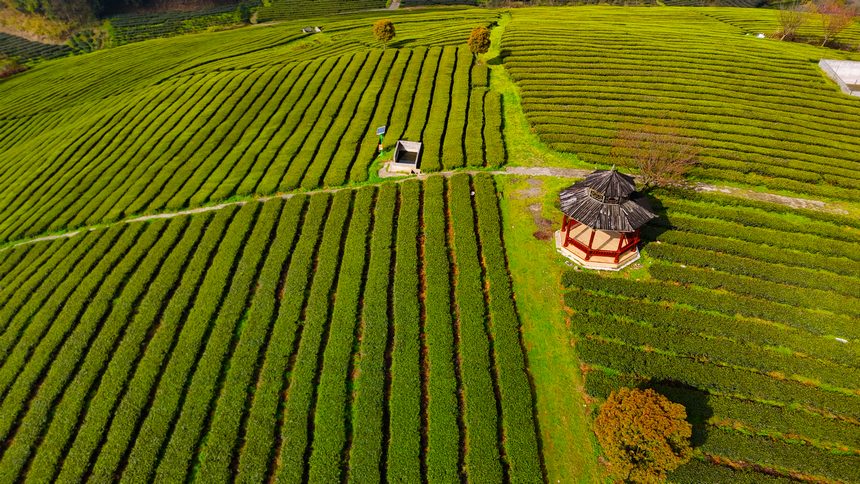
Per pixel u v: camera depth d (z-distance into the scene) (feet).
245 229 117.80
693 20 249.75
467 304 92.32
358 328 92.48
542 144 138.10
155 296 102.94
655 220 107.14
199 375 85.61
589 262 98.17
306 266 105.29
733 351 81.87
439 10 347.97
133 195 138.92
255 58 234.99
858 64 167.73
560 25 223.92
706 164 124.36
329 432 75.72
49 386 88.53
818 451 69.82
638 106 149.59
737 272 95.66
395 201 120.06
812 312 88.28
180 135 165.17
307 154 143.95
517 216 113.29
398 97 166.61
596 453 71.97
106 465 74.95
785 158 127.44
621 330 85.56
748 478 67.15
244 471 72.13
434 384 80.38
